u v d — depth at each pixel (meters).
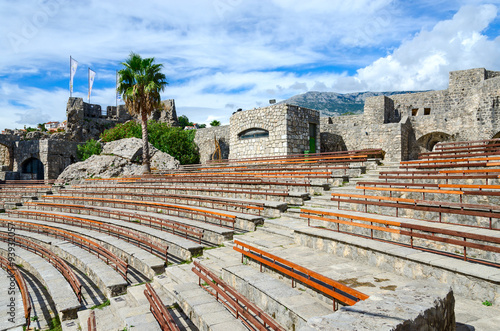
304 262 6.32
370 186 10.30
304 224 9.39
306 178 14.28
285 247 7.59
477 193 6.78
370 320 2.99
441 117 31.88
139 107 24.22
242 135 26.36
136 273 9.33
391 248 5.86
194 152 38.31
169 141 34.94
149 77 23.77
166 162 28.14
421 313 3.09
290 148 22.98
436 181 9.35
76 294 8.41
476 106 29.02
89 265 10.02
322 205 10.57
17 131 47.47
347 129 31.94
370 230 7.34
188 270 8.16
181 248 9.48
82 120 45.62
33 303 8.92
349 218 7.71
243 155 26.02
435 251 5.89
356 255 6.35
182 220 12.29
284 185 13.66
